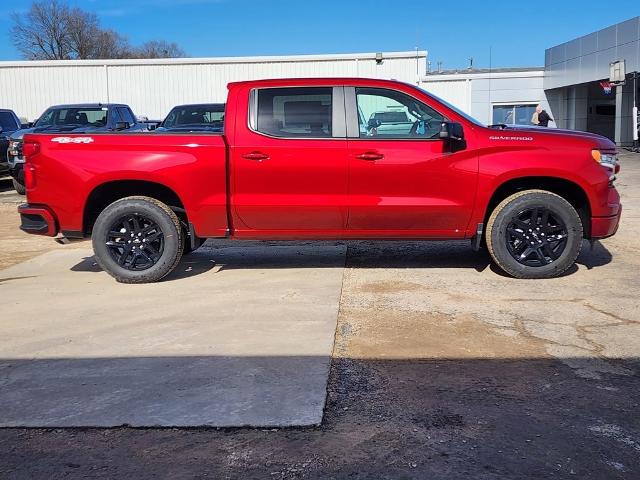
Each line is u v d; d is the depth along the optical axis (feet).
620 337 15.48
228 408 12.01
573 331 15.96
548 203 20.04
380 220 20.33
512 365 13.94
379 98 20.26
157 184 20.99
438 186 20.02
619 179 50.11
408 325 16.61
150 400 12.39
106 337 15.99
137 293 20.06
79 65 82.84
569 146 20.04
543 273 20.57
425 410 11.93
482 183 19.95
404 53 79.82
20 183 48.08
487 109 108.58
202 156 20.12
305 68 81.00
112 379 13.43
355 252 25.84
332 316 17.34
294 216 20.36
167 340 15.69
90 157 20.36
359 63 80.53
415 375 13.50
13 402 12.47
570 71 96.84
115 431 11.32
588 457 10.25
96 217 21.86
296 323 16.79
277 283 20.97
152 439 11.02
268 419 11.57
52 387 13.11
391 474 9.87
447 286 20.29
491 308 17.90
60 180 20.48
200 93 82.69
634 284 20.06
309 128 20.18
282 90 20.31
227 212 20.43
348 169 19.94
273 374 13.51
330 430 11.23
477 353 14.65
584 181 19.95
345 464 10.17
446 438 10.91
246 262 24.26
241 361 14.24
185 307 18.43
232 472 10.01
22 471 10.14
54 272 23.36
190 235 20.85
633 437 10.85
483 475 9.79
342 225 20.48
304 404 12.11
